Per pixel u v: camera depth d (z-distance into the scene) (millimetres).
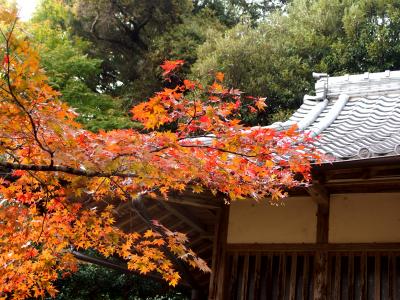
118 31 19578
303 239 5539
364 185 5383
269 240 5699
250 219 5867
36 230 4469
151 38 19734
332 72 16969
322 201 5379
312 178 4762
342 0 17891
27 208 4355
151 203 6199
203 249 7324
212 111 3727
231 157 4352
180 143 3807
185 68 18062
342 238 5359
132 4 19109
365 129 5879
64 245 4645
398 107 6617
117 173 3576
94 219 4449
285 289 5469
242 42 16266
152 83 17969
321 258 5379
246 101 15945
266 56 16562
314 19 17844
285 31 17906
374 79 7156
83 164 3396
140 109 3715
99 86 19297
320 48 17297
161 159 3609
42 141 3439
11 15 3027
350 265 5242
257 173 4145
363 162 4422
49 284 4941
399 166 4426
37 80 3098
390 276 5043
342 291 5215
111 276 11828
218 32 17891
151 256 4594
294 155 4109
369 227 5285
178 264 6656
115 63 19531
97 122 13930
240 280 5727
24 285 4770
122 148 3439
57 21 19188
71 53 15070
